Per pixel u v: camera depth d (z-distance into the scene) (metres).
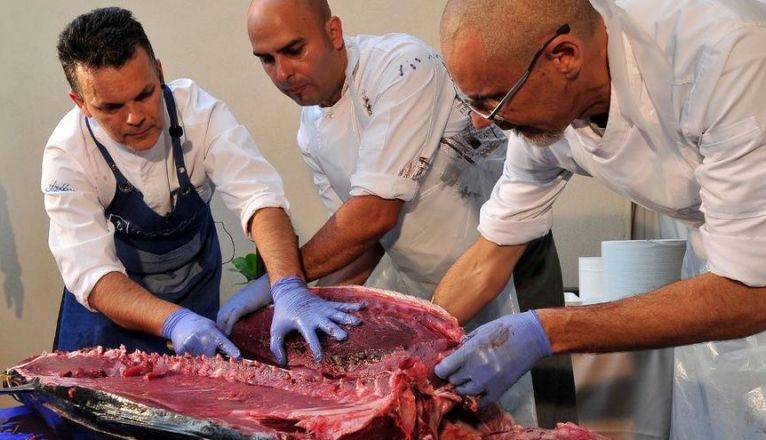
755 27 1.38
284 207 2.21
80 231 2.13
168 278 2.46
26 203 4.32
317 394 1.49
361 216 2.05
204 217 2.52
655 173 1.62
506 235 2.00
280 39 1.99
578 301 3.03
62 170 2.17
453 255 2.35
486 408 1.55
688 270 2.21
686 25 1.44
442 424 1.44
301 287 1.88
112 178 2.24
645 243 2.59
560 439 1.39
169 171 2.29
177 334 1.86
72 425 1.59
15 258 4.34
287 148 4.06
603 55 1.46
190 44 4.07
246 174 2.24
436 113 2.12
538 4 1.36
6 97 4.27
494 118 1.48
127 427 1.34
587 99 1.50
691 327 1.45
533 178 1.95
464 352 1.51
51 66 4.22
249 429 1.24
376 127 2.07
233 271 4.09
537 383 2.39
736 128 1.37
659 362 2.65
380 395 1.42
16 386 1.62
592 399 2.75
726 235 1.42
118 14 1.93
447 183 2.27
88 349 1.86
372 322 1.74
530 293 2.38
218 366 1.66
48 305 4.34
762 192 1.37
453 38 1.42
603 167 1.70
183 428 1.27
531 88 1.42
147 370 1.68
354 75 2.18
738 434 2.11
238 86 4.07
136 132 1.98
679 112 1.49
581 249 3.91
